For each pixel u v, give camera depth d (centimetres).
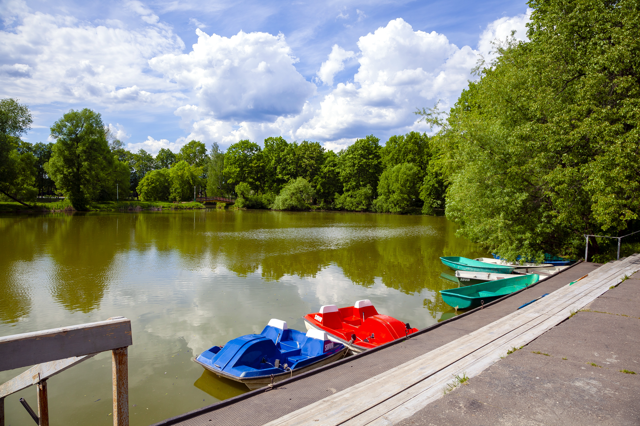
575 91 1286
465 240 2725
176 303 1136
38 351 195
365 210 7219
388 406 315
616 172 1060
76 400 611
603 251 1546
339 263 1812
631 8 1189
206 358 672
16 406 596
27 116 4588
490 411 298
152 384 653
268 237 2814
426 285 1393
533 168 1358
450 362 420
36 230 3008
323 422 290
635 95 1164
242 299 1184
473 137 1509
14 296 1198
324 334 701
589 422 280
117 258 1864
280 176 7794
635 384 349
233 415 350
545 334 504
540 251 1460
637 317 579
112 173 6438
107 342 221
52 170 5225
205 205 8331
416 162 6562
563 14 1326
